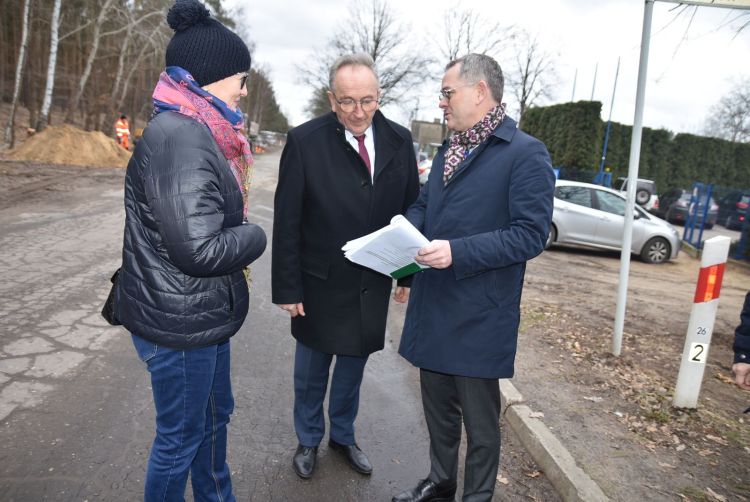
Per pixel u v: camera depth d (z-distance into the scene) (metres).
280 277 2.34
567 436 2.96
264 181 16.84
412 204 2.52
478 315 2.06
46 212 8.31
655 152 25.42
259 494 2.41
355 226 2.37
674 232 10.29
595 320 5.38
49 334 3.81
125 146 20.53
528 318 5.24
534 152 1.97
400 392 3.61
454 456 2.40
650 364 4.16
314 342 2.45
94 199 9.91
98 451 2.56
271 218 10.13
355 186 2.34
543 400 3.40
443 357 2.12
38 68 21.94
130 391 3.15
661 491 2.53
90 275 5.26
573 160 22.08
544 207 1.94
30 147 15.40
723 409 3.46
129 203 1.63
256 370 3.69
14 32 22.97
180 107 1.60
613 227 10.12
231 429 2.92
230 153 1.72
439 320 2.13
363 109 2.17
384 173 2.39
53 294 4.63
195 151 1.53
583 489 2.47
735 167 26.44
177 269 1.62
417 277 2.29
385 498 2.47
